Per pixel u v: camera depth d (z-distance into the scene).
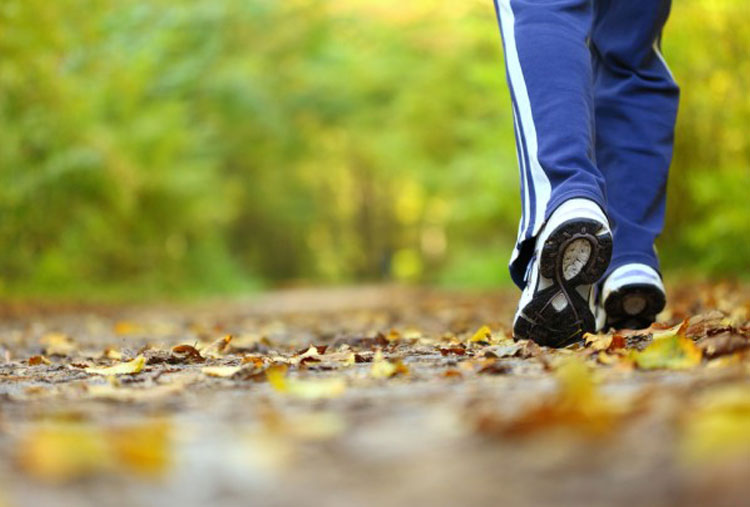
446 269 35.38
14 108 16.83
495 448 1.54
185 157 28.55
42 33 15.19
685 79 12.52
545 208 3.62
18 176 17.70
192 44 31.44
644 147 4.19
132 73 24.28
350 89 42.75
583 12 3.93
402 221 59.62
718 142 13.02
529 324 3.71
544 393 2.14
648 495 1.22
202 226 29.70
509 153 19.67
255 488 1.41
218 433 1.84
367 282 58.50
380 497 1.32
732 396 1.67
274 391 2.55
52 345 6.34
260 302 22.25
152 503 1.34
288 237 52.09
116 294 22.50
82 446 1.53
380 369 2.85
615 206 4.14
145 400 2.42
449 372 2.70
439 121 37.16
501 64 18.09
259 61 38.41
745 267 12.15
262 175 46.88
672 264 13.97
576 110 3.72
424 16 34.88
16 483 1.47
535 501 1.24
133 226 24.27
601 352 3.14
